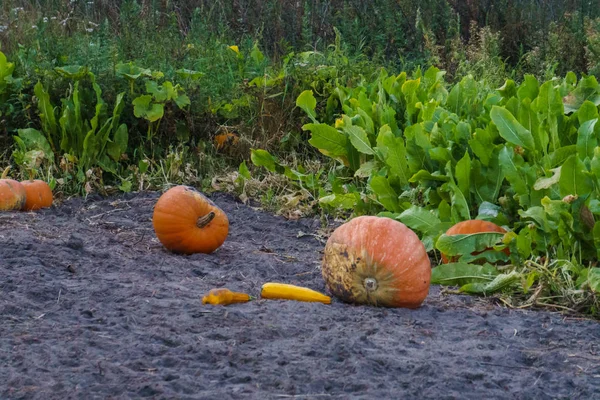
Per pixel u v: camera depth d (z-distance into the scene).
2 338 4.32
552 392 3.93
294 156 10.54
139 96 10.19
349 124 8.82
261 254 7.24
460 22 15.72
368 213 8.24
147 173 10.04
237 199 9.70
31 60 10.41
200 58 11.43
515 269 6.11
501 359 4.37
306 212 9.10
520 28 15.50
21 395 3.57
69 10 14.39
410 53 14.62
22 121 9.97
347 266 5.39
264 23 15.00
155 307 5.05
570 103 8.02
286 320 4.89
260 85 10.95
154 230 7.70
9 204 8.09
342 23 14.96
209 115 10.69
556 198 6.55
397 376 3.98
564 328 5.17
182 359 4.07
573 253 6.13
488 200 7.11
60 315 4.82
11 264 5.94
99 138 9.74
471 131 7.96
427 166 7.81
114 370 3.87
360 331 4.75
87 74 10.17
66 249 6.52
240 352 4.17
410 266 5.32
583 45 14.43
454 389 3.86
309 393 3.71
